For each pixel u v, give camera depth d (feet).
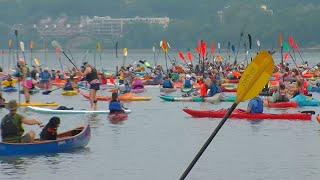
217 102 237.25
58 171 119.44
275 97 215.51
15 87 319.68
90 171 119.75
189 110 190.49
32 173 117.80
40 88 320.91
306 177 115.55
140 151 137.28
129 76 331.98
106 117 192.13
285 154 133.69
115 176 116.57
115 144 144.87
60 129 169.78
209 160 128.57
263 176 116.37
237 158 130.31
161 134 158.92
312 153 134.51
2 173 117.80
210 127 168.96
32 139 133.39
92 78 201.77
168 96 249.34
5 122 132.67
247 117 182.29
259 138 151.84
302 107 215.72
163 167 123.03
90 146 142.10
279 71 368.07
